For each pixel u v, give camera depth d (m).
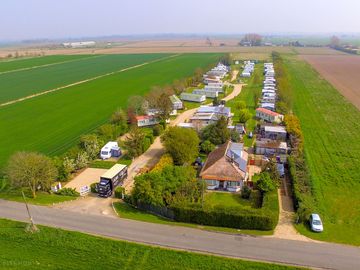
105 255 44.19
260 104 122.81
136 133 83.31
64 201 60.47
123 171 67.94
